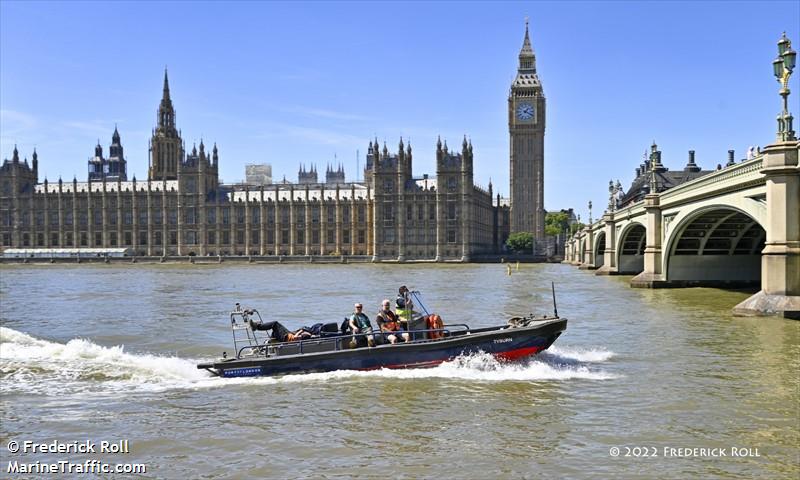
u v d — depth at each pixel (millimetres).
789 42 42219
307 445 19406
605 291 73125
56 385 26359
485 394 24422
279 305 61656
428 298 67750
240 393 24922
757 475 16953
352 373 27312
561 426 20797
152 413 22594
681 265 75062
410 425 21016
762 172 43375
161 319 50375
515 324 29984
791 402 23172
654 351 32938
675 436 19781
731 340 36031
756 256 74750
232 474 17469
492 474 17203
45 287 91062
